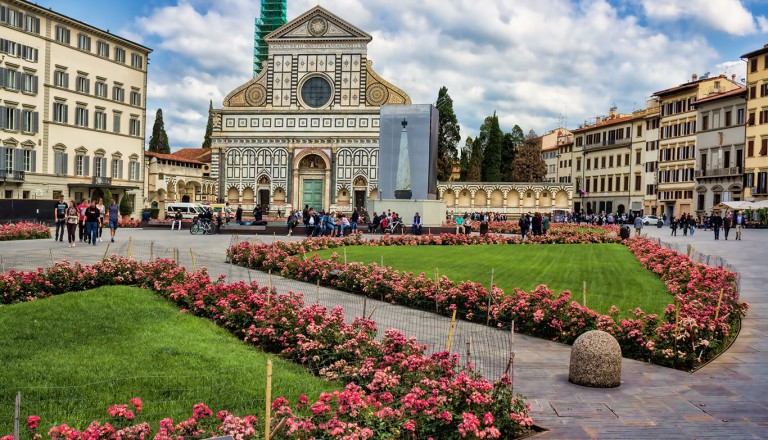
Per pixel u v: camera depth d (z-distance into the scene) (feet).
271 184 369.50
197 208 283.18
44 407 36.24
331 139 365.40
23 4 257.55
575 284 86.33
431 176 213.25
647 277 93.97
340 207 365.81
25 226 156.76
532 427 38.99
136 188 315.17
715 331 56.95
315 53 367.86
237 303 58.34
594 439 37.32
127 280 75.36
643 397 44.70
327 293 82.48
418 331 63.26
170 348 48.80
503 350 57.00
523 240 166.40
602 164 435.12
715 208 322.34
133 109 320.09
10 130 256.93
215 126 371.56
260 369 44.78
